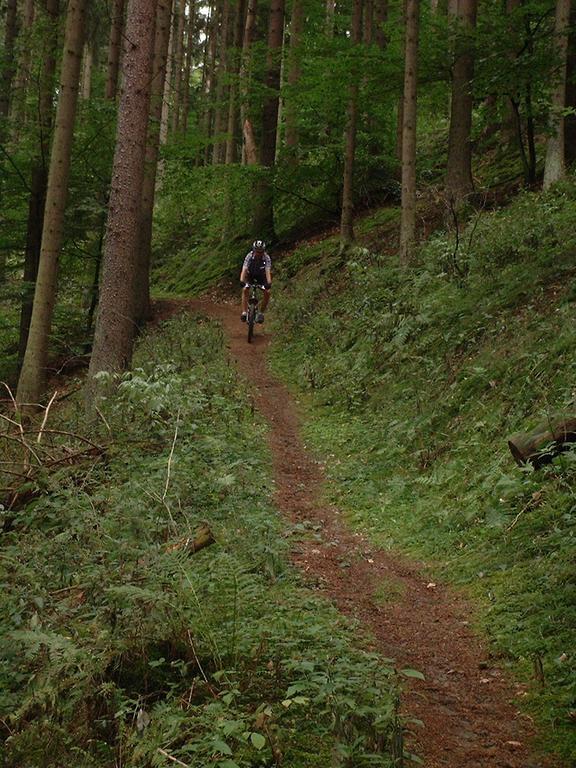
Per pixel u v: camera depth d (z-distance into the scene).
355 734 3.41
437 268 13.88
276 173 23.97
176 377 10.46
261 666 4.08
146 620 4.11
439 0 28.73
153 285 30.39
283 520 7.56
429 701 4.23
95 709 3.59
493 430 8.10
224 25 33.44
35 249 18.59
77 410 11.06
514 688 4.30
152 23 10.90
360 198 23.98
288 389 13.64
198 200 30.09
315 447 10.44
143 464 8.25
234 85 25.94
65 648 3.68
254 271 16.61
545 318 9.41
